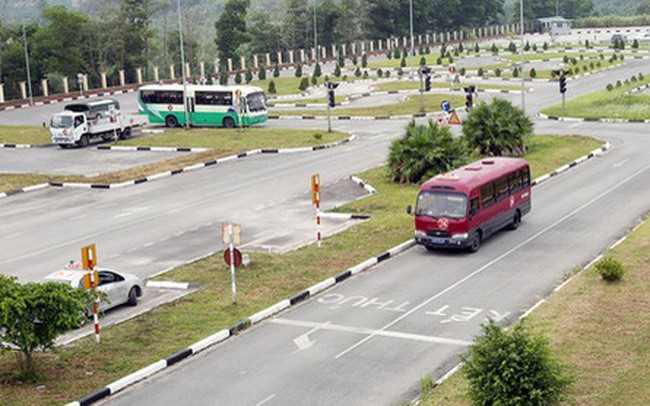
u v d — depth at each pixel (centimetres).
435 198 3288
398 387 2091
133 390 2177
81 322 2342
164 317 2669
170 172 5206
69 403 2066
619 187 4331
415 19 15538
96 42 10975
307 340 2459
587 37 16225
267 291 2891
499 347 1783
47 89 9906
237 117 7062
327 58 13612
